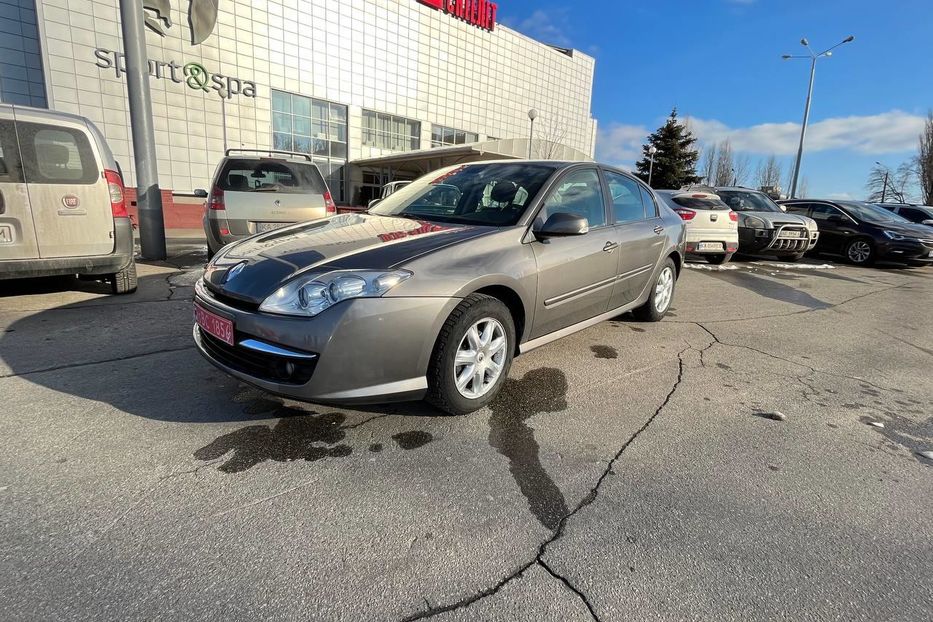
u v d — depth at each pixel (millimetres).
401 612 1531
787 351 4336
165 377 3223
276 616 1499
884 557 1847
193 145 19484
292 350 2322
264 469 2256
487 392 2875
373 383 2426
